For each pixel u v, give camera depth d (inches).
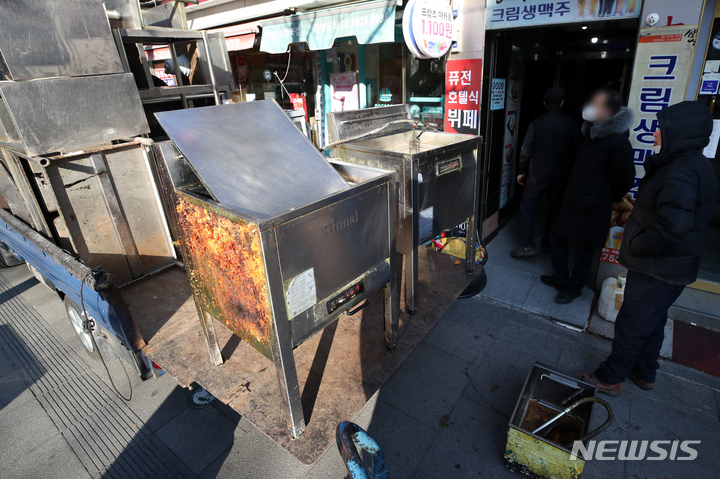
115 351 97.3
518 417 86.3
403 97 177.8
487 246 185.6
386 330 69.8
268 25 169.6
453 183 86.6
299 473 87.7
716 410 97.5
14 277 181.9
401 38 164.2
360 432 44.9
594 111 116.6
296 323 52.3
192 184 61.9
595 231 124.9
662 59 111.3
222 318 60.7
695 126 76.8
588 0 117.2
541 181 155.7
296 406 54.2
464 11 140.2
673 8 106.0
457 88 151.3
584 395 87.0
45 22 82.5
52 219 106.3
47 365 124.6
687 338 120.9
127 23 111.0
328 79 205.0
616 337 97.3
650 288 87.7
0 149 112.0
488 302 145.0
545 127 148.9
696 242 82.1
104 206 95.6
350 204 55.7
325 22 149.2
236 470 88.8
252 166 59.5
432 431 95.5
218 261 55.2
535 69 201.5
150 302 93.3
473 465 86.8
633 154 120.6
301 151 67.5
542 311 137.0
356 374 66.1
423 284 93.7
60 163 86.7
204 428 100.0
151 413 105.1
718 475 82.2
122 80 95.3
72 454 94.3
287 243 48.3
